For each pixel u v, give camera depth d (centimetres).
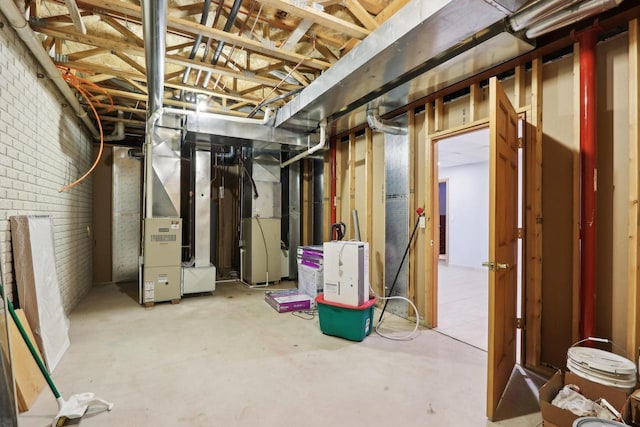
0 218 228
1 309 193
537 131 250
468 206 711
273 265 545
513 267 240
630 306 202
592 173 218
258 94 471
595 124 220
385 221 398
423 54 244
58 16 267
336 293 311
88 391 212
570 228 237
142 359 259
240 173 598
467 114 313
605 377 175
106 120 509
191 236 522
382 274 417
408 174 367
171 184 441
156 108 342
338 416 188
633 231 202
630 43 205
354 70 270
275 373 238
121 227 565
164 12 203
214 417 186
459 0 186
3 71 231
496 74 280
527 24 207
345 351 277
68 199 388
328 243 317
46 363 239
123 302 429
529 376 240
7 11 218
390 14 272
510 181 229
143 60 384
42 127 303
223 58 370
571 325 234
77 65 321
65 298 371
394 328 337
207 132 423
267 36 290
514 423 183
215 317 367
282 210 600
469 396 210
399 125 384
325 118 407
